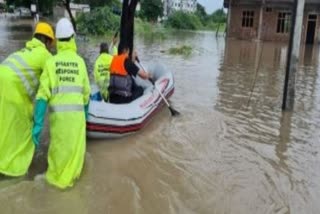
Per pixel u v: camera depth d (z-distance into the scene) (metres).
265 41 34.66
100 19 31.36
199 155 6.41
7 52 16.88
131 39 11.02
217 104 9.54
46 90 5.00
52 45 5.49
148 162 6.07
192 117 8.37
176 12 60.19
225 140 7.12
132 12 10.95
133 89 8.04
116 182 5.37
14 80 5.09
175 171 5.80
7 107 5.12
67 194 4.98
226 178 5.65
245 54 22.03
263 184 5.52
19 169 5.30
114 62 7.54
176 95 10.30
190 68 15.36
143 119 7.30
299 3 8.68
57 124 5.06
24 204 4.71
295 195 5.25
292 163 6.24
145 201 4.96
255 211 4.84
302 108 9.50
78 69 5.18
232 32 36.81
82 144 5.26
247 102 9.88
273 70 15.74
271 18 35.25
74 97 5.10
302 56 22.30
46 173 5.27
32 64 5.21
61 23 5.16
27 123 5.34
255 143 7.03
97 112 6.62
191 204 4.94
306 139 7.33
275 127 7.95
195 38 36.16
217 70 15.14
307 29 33.72
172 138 7.10
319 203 5.08
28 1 53.50
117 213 4.68
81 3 45.19
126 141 6.86
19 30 30.83
